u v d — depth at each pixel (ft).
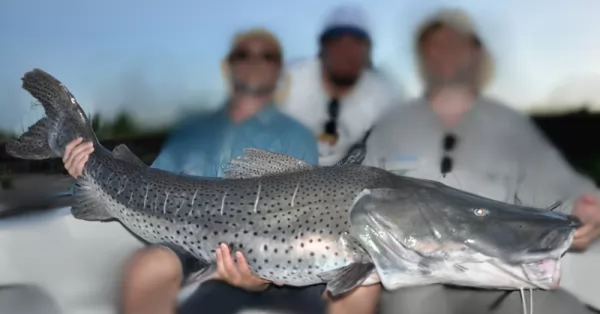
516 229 3.29
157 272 3.98
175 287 3.97
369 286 3.90
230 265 3.67
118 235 4.35
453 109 4.57
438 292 4.03
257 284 3.85
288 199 3.62
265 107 4.96
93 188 4.32
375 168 3.69
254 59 4.98
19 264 4.25
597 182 4.71
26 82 4.73
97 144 4.39
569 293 3.95
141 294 4.01
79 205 4.34
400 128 4.64
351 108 5.29
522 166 4.49
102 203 4.28
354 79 5.32
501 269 3.32
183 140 4.95
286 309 4.11
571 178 4.43
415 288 4.01
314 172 3.69
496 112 4.60
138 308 4.02
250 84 4.94
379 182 3.56
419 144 4.55
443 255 3.36
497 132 4.52
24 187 4.78
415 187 3.50
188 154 4.88
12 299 4.18
